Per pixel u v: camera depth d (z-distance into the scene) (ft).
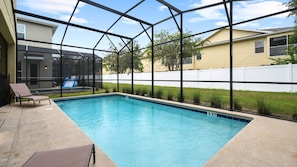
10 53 21.20
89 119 18.85
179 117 19.33
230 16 17.26
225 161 7.22
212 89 35.42
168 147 11.60
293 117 13.80
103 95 31.96
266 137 9.86
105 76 69.87
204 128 15.42
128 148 11.46
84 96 29.53
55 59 44.55
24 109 17.47
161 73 47.42
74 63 47.80
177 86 43.50
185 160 9.82
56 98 26.07
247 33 41.98
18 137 9.80
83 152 6.00
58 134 10.32
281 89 27.35
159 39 49.98
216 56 46.37
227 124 16.40
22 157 7.45
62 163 5.13
